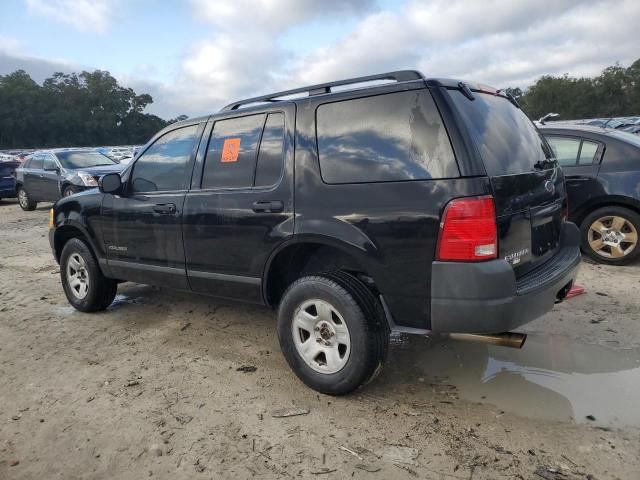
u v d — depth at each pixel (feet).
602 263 19.77
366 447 9.18
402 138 9.88
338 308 10.33
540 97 274.16
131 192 14.96
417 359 12.69
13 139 370.12
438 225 9.24
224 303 17.70
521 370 11.84
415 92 9.86
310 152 11.05
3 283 21.93
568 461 8.56
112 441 9.73
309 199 10.88
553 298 10.31
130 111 448.65
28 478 8.80
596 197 19.43
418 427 9.73
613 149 19.35
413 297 9.74
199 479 8.53
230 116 12.90
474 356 12.69
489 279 8.98
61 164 45.16
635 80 256.11
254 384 11.73
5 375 12.77
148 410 10.76
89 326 16.02
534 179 10.65
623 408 10.07
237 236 12.19
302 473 8.57
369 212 10.01
